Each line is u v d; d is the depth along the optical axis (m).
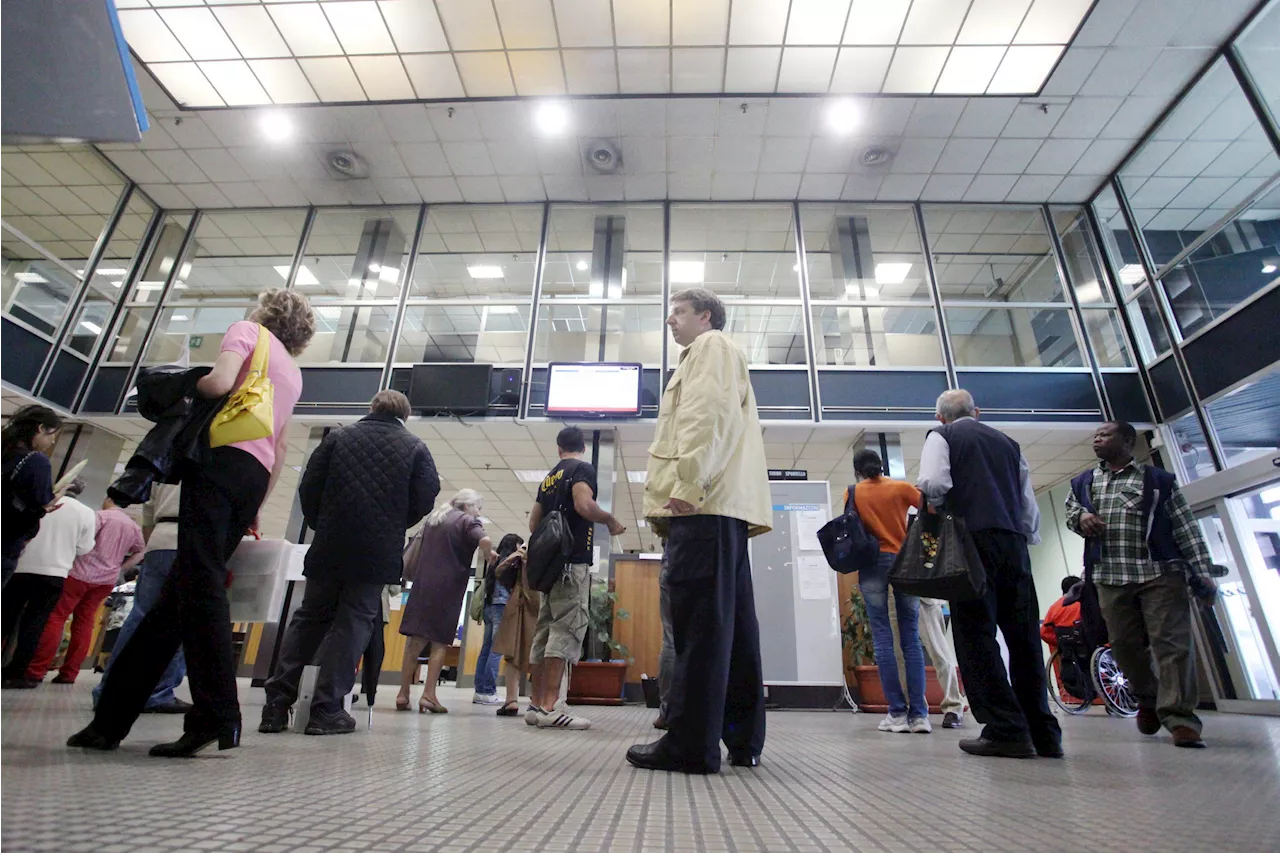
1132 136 6.52
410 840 0.80
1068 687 4.77
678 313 1.93
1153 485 2.66
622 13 5.34
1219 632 5.25
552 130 6.68
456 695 5.45
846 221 7.71
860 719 3.80
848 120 6.44
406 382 7.01
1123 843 0.89
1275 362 5.14
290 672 2.10
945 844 0.88
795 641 4.95
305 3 5.29
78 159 7.10
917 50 5.63
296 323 1.85
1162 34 5.45
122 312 7.40
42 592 3.49
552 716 2.67
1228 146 5.66
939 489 2.05
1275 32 5.21
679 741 1.48
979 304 7.18
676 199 7.72
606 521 2.70
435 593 3.40
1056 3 5.19
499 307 7.51
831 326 7.18
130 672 1.44
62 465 6.76
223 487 1.49
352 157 7.07
